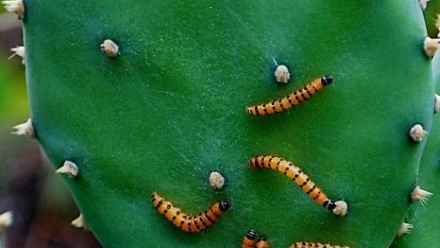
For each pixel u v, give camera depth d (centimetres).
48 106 31
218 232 31
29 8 31
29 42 31
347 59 30
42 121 31
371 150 30
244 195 31
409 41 30
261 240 31
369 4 30
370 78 30
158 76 30
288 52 30
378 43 30
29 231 52
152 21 30
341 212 30
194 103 30
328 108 30
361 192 31
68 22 30
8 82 50
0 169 53
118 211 31
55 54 31
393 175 30
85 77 31
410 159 30
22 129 32
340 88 30
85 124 31
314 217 31
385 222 31
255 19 30
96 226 31
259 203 31
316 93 30
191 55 30
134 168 31
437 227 33
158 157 31
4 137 52
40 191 53
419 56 30
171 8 30
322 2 30
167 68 30
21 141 53
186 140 31
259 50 30
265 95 30
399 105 30
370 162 30
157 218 31
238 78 30
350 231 31
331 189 30
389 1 30
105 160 31
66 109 31
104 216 31
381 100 30
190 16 30
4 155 53
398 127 30
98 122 31
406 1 30
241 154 30
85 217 32
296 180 30
